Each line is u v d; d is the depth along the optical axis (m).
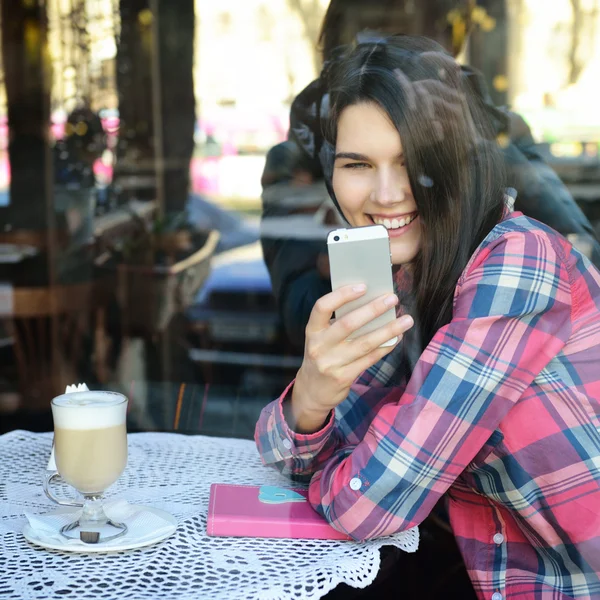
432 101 0.91
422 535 1.14
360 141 0.93
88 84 3.53
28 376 2.78
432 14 1.58
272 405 0.97
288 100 2.88
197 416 1.57
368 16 1.53
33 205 3.29
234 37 3.22
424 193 0.92
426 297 0.95
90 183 3.39
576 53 2.00
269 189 1.65
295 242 1.59
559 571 0.91
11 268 3.04
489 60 1.91
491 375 0.83
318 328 0.83
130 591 0.68
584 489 0.85
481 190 0.94
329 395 0.86
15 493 0.93
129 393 1.82
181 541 0.79
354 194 0.97
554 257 0.87
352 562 0.76
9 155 3.33
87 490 0.79
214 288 2.88
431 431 0.82
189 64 3.47
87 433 0.77
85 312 3.00
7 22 3.42
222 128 3.25
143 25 3.52
